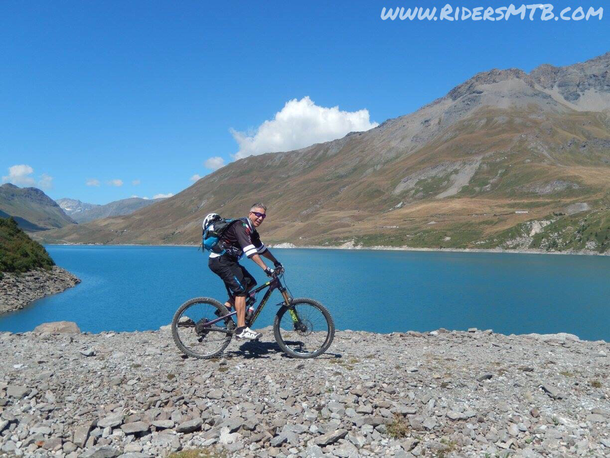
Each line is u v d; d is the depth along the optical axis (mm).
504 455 5988
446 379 7699
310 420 6523
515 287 104438
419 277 125062
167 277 124812
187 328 9352
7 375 7410
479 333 12055
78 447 5953
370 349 9461
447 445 6176
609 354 9602
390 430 6395
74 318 50125
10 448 5824
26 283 59250
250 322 8859
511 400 7223
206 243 8688
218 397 7004
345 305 74938
